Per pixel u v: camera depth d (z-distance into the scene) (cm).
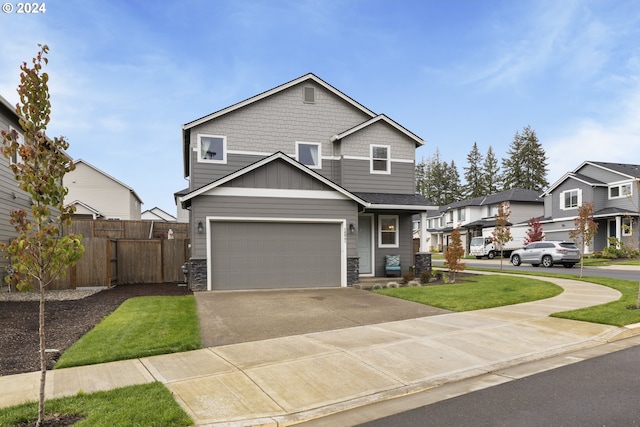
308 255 1330
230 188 1259
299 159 1636
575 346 628
